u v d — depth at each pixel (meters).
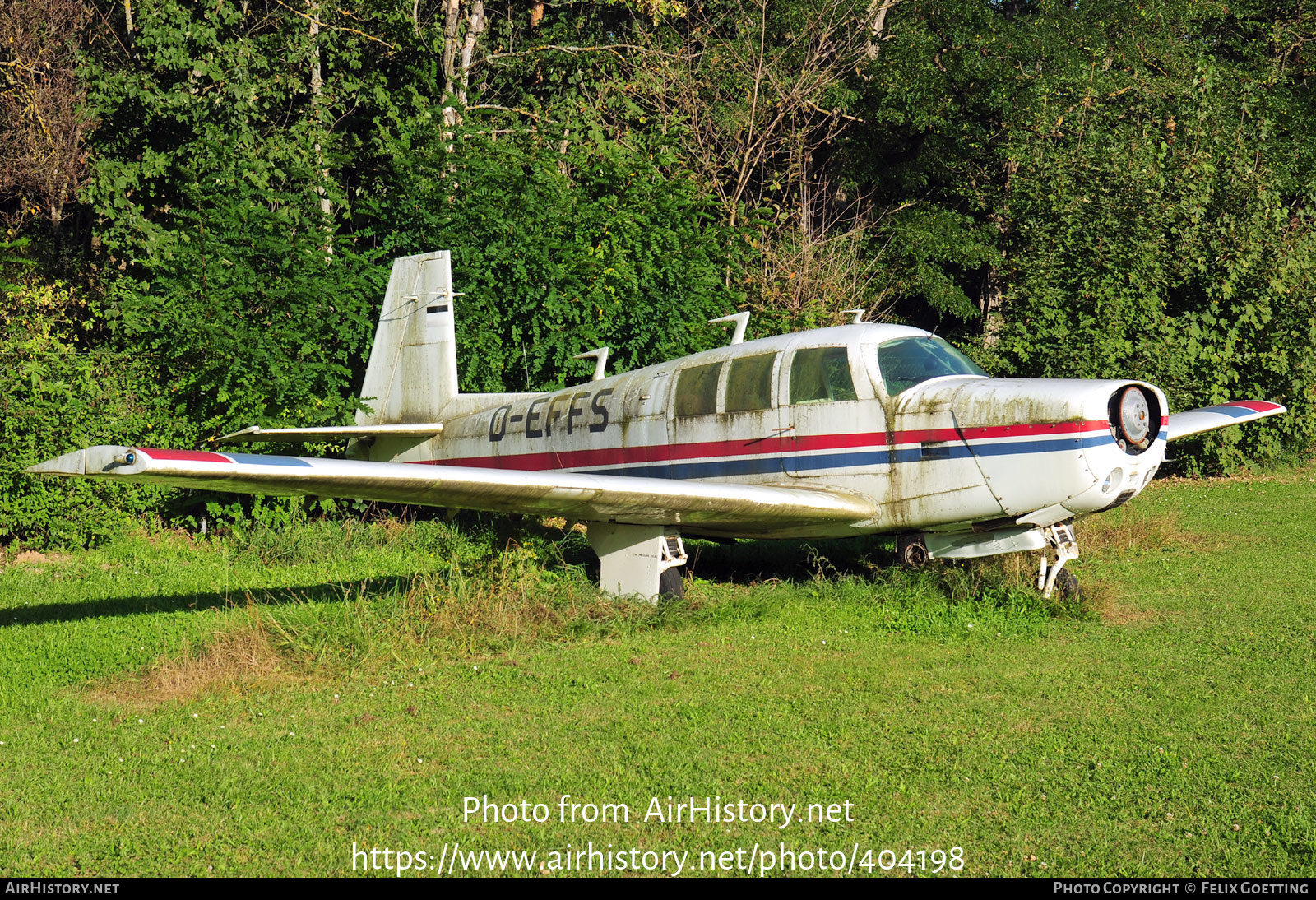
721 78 18.44
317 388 11.14
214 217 10.57
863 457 7.69
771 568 9.13
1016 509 7.10
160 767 4.55
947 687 5.55
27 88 16.47
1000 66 19.00
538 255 11.38
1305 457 15.95
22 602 7.80
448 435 10.34
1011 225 19.86
